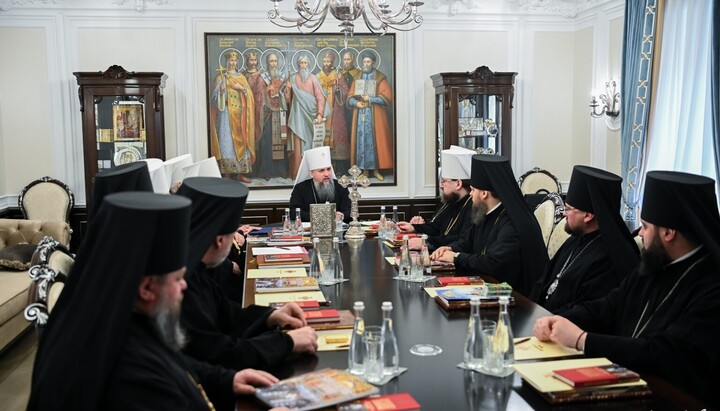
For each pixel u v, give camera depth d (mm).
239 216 2391
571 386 1919
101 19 7051
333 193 6227
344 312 2773
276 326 2561
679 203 2416
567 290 3328
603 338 2268
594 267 3273
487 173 4125
